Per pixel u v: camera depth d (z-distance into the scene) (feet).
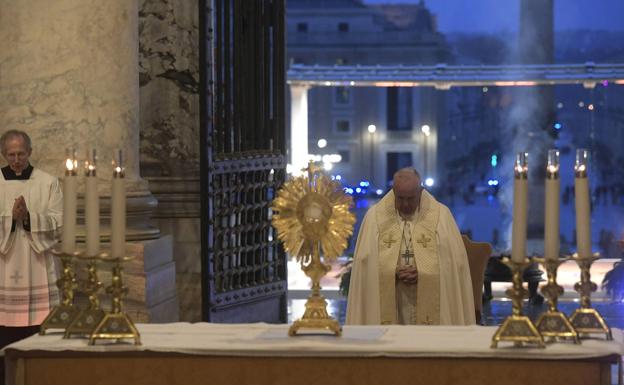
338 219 29.35
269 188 64.75
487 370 27.17
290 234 29.45
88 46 50.70
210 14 57.93
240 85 62.28
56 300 44.73
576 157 27.76
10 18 50.60
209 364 27.84
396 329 30.25
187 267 59.88
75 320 28.94
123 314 28.25
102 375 27.96
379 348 27.27
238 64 62.18
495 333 27.35
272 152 64.54
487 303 78.95
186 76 60.23
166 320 53.06
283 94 65.36
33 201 44.11
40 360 27.96
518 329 27.17
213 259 59.47
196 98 60.18
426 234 40.83
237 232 62.03
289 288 105.50
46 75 50.55
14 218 43.62
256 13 63.62
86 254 28.43
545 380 26.99
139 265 50.75
